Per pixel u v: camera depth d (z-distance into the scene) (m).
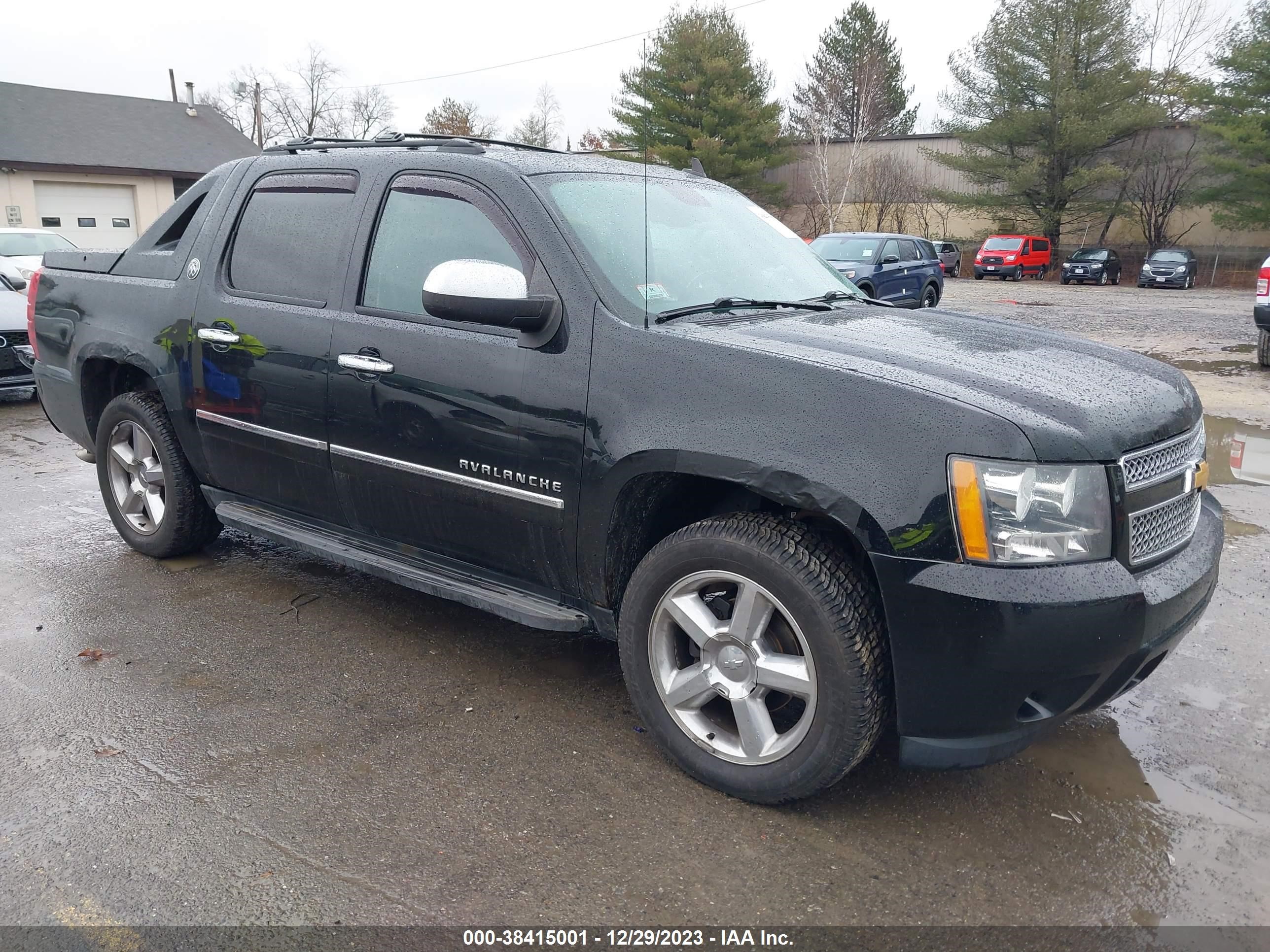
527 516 3.01
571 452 2.85
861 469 2.39
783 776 2.62
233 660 3.61
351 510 3.60
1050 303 24.03
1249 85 32.81
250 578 4.45
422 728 3.13
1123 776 2.92
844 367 2.53
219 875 2.40
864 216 45.59
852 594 2.48
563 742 3.07
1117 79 36.50
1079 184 37.12
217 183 4.16
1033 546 2.30
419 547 3.47
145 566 4.61
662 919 2.27
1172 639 2.53
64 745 3.01
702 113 35.56
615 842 2.56
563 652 3.73
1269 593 4.33
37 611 4.05
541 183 3.15
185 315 4.02
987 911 2.32
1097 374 2.74
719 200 3.87
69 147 30.34
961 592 2.29
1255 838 2.62
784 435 2.49
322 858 2.47
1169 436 2.63
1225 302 24.72
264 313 3.69
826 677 2.49
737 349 2.64
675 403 2.66
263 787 2.79
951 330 3.14
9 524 5.26
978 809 2.74
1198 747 3.09
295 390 3.58
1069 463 2.32
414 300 3.29
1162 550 2.60
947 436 2.33
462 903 2.31
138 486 4.60
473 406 3.05
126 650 3.69
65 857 2.46
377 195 3.47
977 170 39.06
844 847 2.56
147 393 4.49
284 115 57.91
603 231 3.12
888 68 58.75
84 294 4.58
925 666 2.39
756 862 2.49
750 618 2.62
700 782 2.83
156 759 2.93
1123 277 38.44
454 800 2.74
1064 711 2.45
